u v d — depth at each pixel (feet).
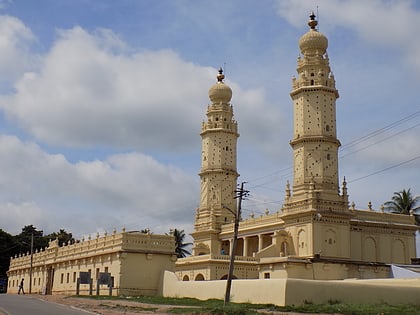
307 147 268.62
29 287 313.73
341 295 156.35
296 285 152.66
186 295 195.93
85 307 142.00
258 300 161.07
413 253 284.41
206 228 338.54
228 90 355.15
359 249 269.44
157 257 217.97
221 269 274.36
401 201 317.22
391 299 160.35
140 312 127.34
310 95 274.57
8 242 422.00
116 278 213.46
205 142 350.43
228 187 343.67
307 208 257.34
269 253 264.93
